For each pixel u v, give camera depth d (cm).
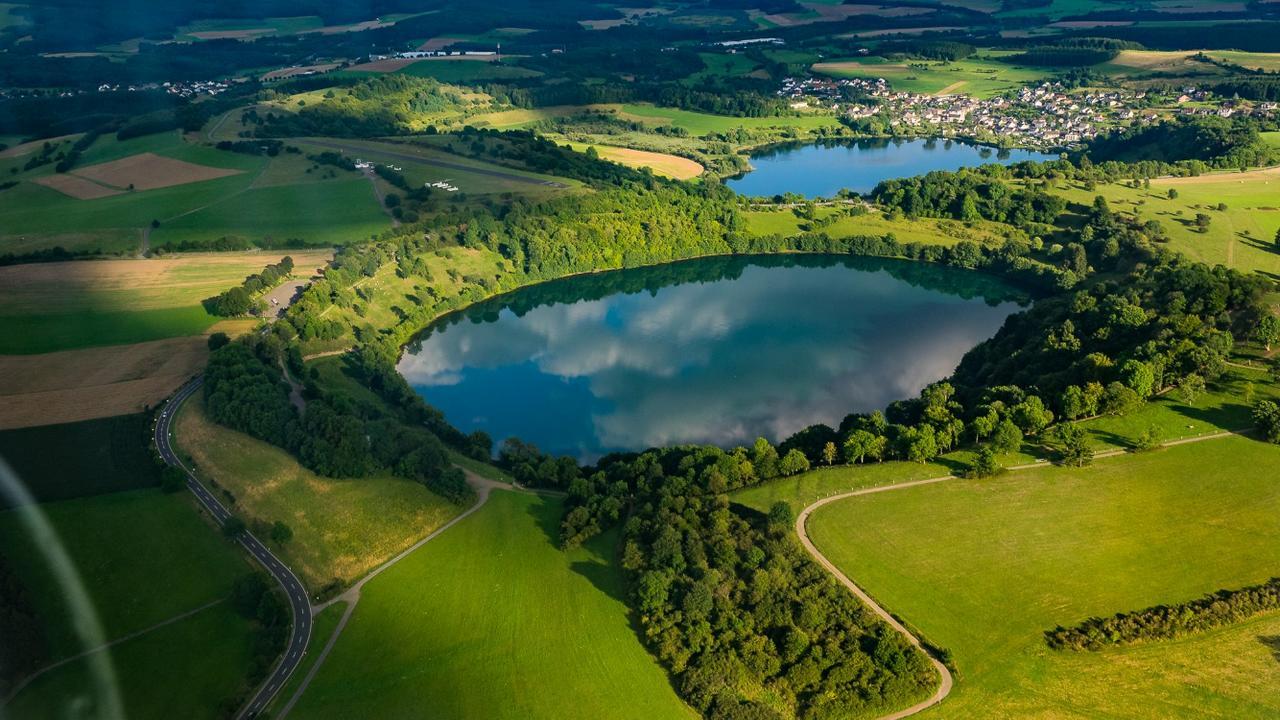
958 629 15788
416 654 16612
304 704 15588
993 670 14850
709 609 16338
